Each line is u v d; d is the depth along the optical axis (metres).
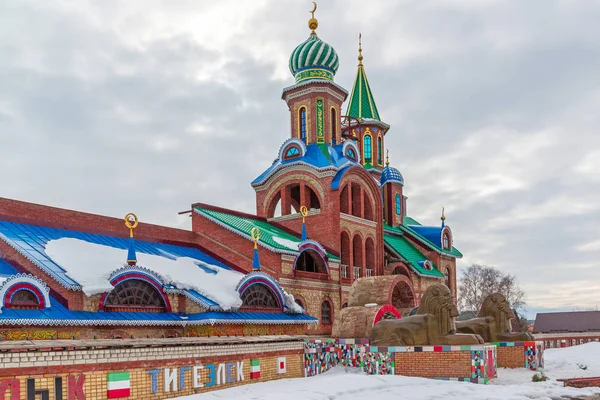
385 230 58.84
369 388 20.66
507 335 32.19
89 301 23.83
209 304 27.39
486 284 86.31
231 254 40.25
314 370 28.27
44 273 24.39
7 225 28.39
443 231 60.09
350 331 34.12
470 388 21.14
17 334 20.88
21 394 16.94
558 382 23.97
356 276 47.72
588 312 67.25
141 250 34.41
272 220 48.38
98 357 18.92
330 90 50.88
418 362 26.64
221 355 23.25
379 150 68.31
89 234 33.00
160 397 20.52
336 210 45.69
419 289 55.12
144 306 26.12
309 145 49.28
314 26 52.47
